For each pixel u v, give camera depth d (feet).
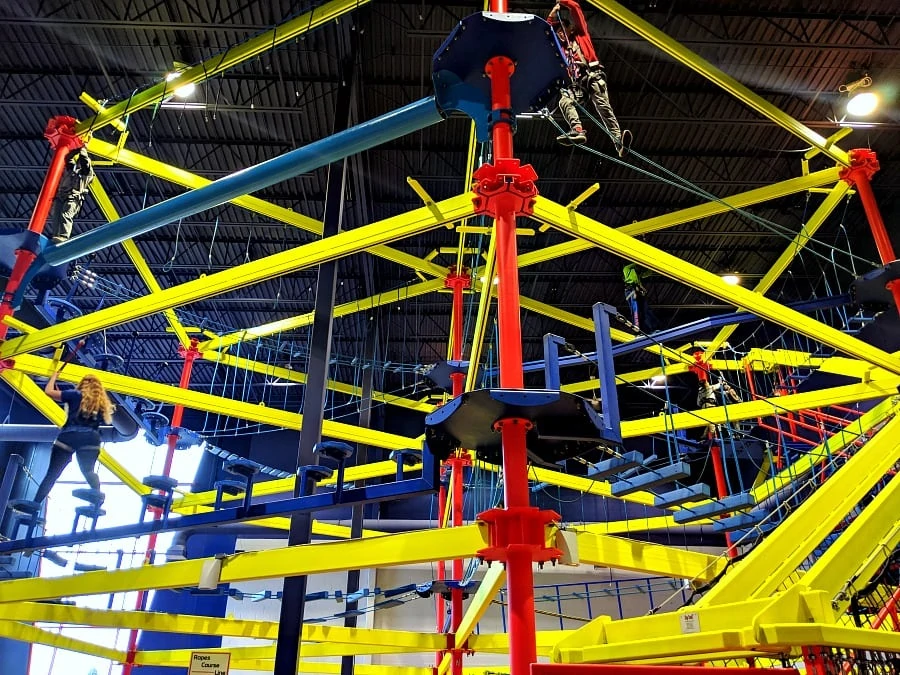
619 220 77.82
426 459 24.09
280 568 27.61
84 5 53.62
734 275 81.00
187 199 32.91
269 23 54.80
